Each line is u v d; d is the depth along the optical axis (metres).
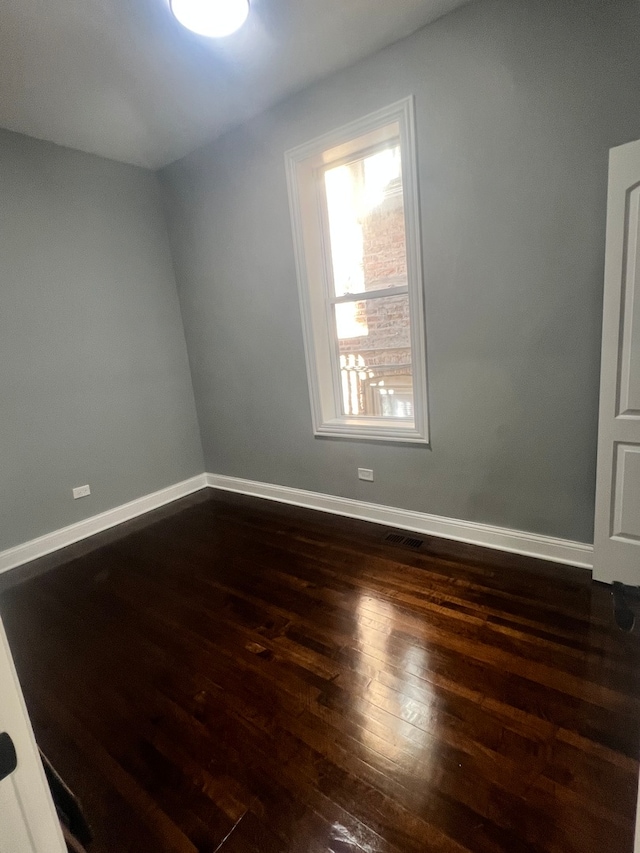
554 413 2.31
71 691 1.84
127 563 2.91
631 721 1.49
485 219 2.29
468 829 1.21
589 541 2.35
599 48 1.88
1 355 2.94
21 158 2.95
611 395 2.01
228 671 1.88
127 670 1.94
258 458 3.82
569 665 1.74
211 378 3.95
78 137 3.05
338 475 3.31
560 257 2.14
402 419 3.09
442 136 2.32
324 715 1.62
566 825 1.21
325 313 3.27
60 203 3.17
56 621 2.34
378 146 2.74
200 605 2.37
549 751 1.41
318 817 1.28
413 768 1.39
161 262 3.83
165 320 3.89
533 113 2.07
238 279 3.46
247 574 2.63
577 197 2.05
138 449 3.76
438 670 1.77
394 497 3.04
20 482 3.07
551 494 2.41
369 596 2.30
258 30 2.15
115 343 3.55
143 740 1.58
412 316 2.63
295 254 3.07
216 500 3.92
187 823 1.29
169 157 3.50
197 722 1.64
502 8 2.04
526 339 2.31
